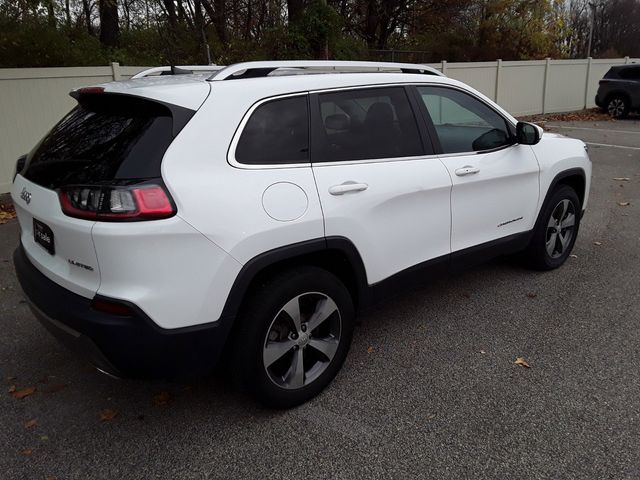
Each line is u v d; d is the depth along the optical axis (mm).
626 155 10922
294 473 2564
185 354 2553
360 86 3293
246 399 3160
